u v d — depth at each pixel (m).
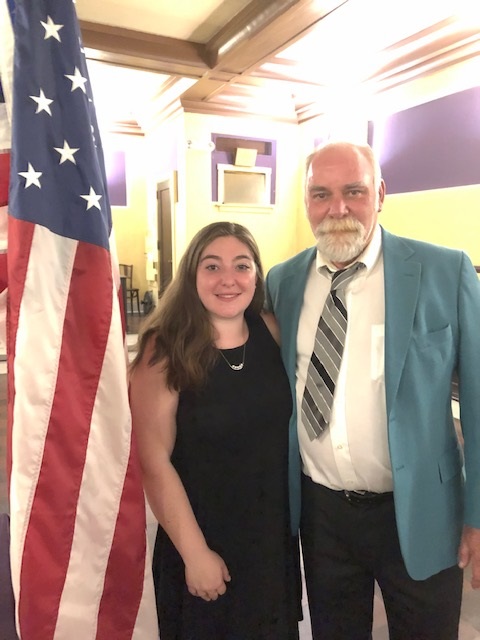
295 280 1.51
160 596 1.42
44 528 1.10
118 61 4.74
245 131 6.35
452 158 4.37
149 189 7.84
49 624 1.11
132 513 1.19
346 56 4.87
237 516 1.36
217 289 1.30
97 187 1.13
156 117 6.95
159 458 1.30
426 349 1.26
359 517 1.37
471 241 4.30
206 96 5.88
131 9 4.10
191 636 1.37
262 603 1.39
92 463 1.14
